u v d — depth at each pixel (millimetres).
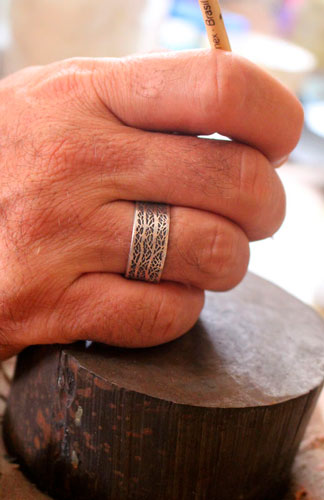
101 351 256
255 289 310
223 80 235
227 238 250
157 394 243
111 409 246
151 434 246
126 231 245
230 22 855
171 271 252
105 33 594
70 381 252
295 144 255
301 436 269
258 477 261
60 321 251
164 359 259
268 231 262
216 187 246
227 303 297
